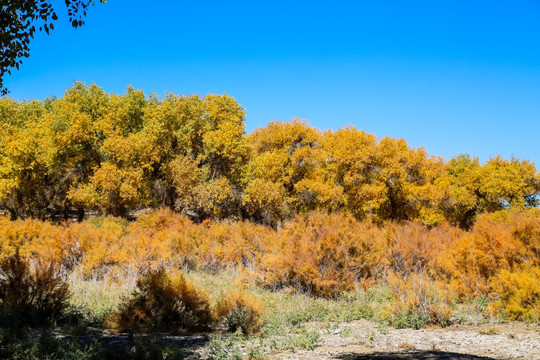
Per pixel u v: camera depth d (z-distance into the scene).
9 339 5.45
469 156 46.44
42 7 8.24
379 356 5.64
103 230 16.73
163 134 32.22
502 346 6.16
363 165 32.84
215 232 18.12
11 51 8.34
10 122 36.12
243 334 7.33
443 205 37.00
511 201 37.38
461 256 10.48
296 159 34.28
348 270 11.43
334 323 8.15
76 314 7.77
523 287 8.25
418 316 8.04
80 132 30.08
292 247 12.20
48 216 39.31
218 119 35.72
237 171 34.56
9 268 7.72
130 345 6.04
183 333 7.37
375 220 33.16
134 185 29.47
